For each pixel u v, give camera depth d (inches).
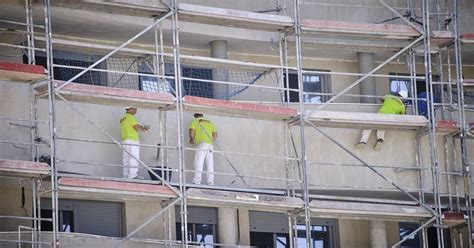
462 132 3102.9
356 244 3191.4
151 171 2797.7
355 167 3102.9
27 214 2839.6
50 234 2714.1
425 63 3100.4
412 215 3036.4
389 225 3230.8
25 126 2765.7
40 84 2802.7
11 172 2652.6
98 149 2883.9
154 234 2962.6
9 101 2785.4
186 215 2851.9
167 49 3125.0
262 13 3093.0
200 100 2864.2
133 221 2947.8
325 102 3144.7
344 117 3006.9
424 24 3117.6
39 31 2974.9
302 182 2947.8
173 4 2886.3
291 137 3014.3
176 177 2942.9
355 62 3297.2
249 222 3088.1
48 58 2733.8
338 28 3046.3
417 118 3075.8
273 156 2974.9
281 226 3122.5
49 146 2716.5
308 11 3225.9
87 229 2908.5
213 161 2984.7
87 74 3016.7
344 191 3112.7
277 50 3196.4
